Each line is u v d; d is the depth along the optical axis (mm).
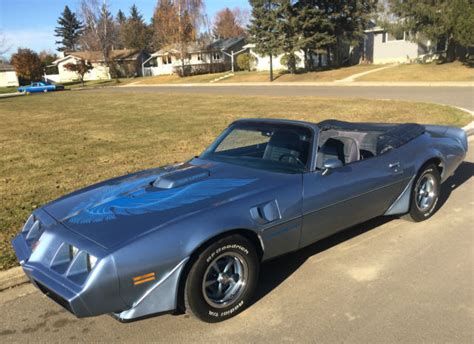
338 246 4410
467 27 25734
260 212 3283
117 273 2664
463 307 3221
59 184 7117
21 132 14180
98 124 15289
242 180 3600
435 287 3527
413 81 27688
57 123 16328
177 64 62469
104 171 7926
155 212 3059
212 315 3100
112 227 2916
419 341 2850
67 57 72938
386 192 4402
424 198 5012
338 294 3492
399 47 38656
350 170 4020
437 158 4965
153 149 9938
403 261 4020
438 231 4707
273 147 4094
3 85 69438
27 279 3959
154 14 60906
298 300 3432
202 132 12117
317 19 36844
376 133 4602
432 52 36219
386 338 2893
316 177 3744
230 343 2926
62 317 3346
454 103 15664
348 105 16312
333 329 3025
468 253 4137
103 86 55406
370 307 3279
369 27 40469
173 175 3754
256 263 3279
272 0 37969
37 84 52000
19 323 3283
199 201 3203
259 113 15523
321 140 4402
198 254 2949
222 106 19281
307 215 3625
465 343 2811
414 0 29062
